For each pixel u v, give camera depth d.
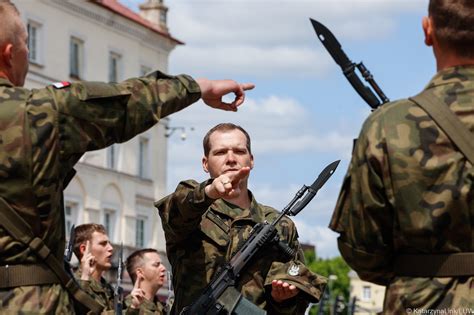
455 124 5.88
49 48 46.72
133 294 12.88
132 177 51.38
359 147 6.01
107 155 49.66
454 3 5.98
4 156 6.08
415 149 5.88
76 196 47.50
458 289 5.84
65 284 6.24
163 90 6.47
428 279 5.89
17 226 6.09
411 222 5.87
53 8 47.00
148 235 52.81
